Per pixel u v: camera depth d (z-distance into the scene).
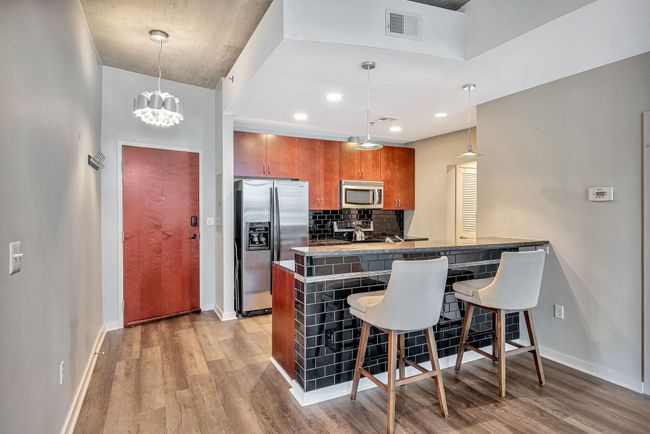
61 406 1.97
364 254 2.41
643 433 2.06
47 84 1.81
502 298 2.46
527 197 3.23
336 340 2.51
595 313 2.76
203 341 3.47
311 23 2.17
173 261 4.22
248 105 3.66
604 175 2.70
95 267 3.26
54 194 1.91
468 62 2.56
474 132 4.72
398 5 2.33
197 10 2.66
